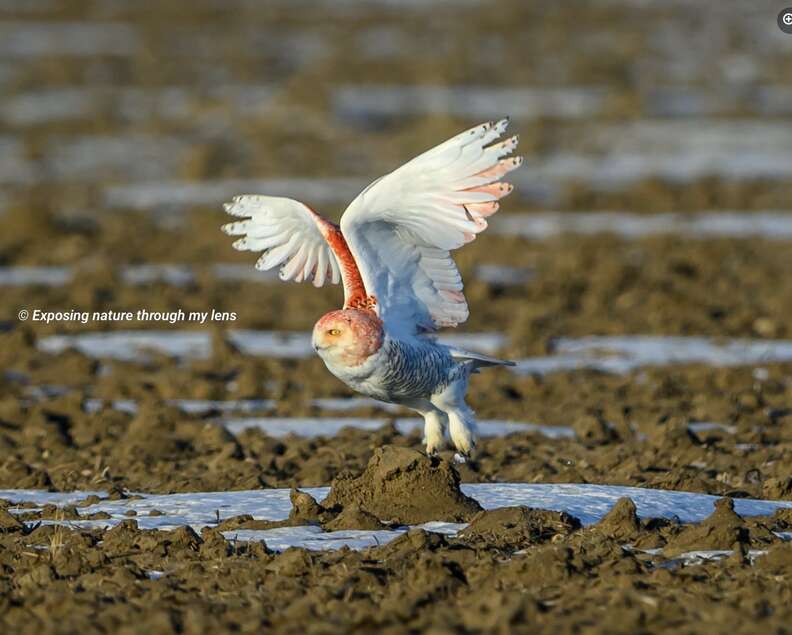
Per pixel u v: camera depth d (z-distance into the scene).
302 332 20.61
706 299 21.83
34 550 9.38
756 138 39.66
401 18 63.59
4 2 67.44
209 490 11.51
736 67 50.84
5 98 46.34
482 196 9.38
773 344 19.02
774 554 8.60
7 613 8.10
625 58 52.22
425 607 7.88
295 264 10.35
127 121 43.06
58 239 28.05
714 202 31.52
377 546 9.14
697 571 8.45
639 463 12.09
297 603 7.83
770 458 12.30
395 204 9.46
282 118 42.00
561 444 13.21
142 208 31.69
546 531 9.45
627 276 23.41
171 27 61.69
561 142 39.19
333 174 35.81
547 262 25.19
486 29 60.12
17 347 18.50
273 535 9.59
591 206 31.58
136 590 8.34
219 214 29.30
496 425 14.41
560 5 65.56
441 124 39.81
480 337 19.72
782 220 29.34
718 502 9.54
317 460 12.33
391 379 9.48
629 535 9.48
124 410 15.08
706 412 14.77
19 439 13.74
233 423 14.63
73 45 56.84
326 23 62.69
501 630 7.36
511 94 46.50
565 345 19.08
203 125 42.00
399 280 9.73
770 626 7.43
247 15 64.81
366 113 43.09
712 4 65.50
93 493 11.52
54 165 37.19
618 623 7.44
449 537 9.38
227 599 8.20
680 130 40.69
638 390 16.09
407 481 10.06
